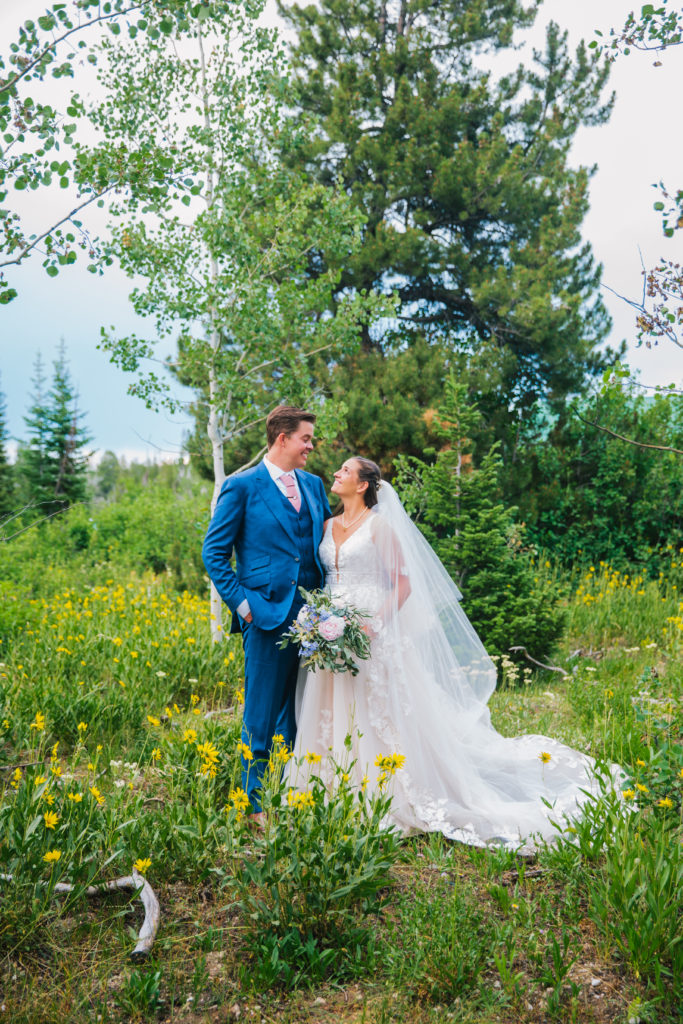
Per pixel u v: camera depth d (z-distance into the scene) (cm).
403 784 357
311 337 721
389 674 366
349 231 714
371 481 392
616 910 269
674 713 439
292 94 650
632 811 316
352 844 272
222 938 269
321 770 370
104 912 283
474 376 1023
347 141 1169
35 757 414
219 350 666
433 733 366
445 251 1152
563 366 1107
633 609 815
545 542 1069
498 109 1238
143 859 296
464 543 628
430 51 1208
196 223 635
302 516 384
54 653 575
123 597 852
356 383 1029
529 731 491
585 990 243
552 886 302
